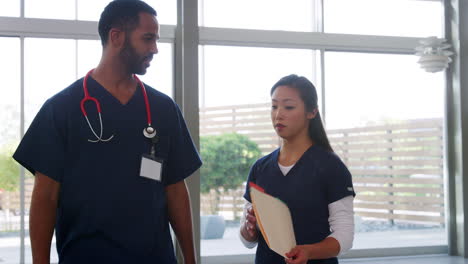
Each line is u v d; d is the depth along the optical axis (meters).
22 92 4.97
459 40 5.87
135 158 1.56
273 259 1.87
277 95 1.93
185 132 1.78
